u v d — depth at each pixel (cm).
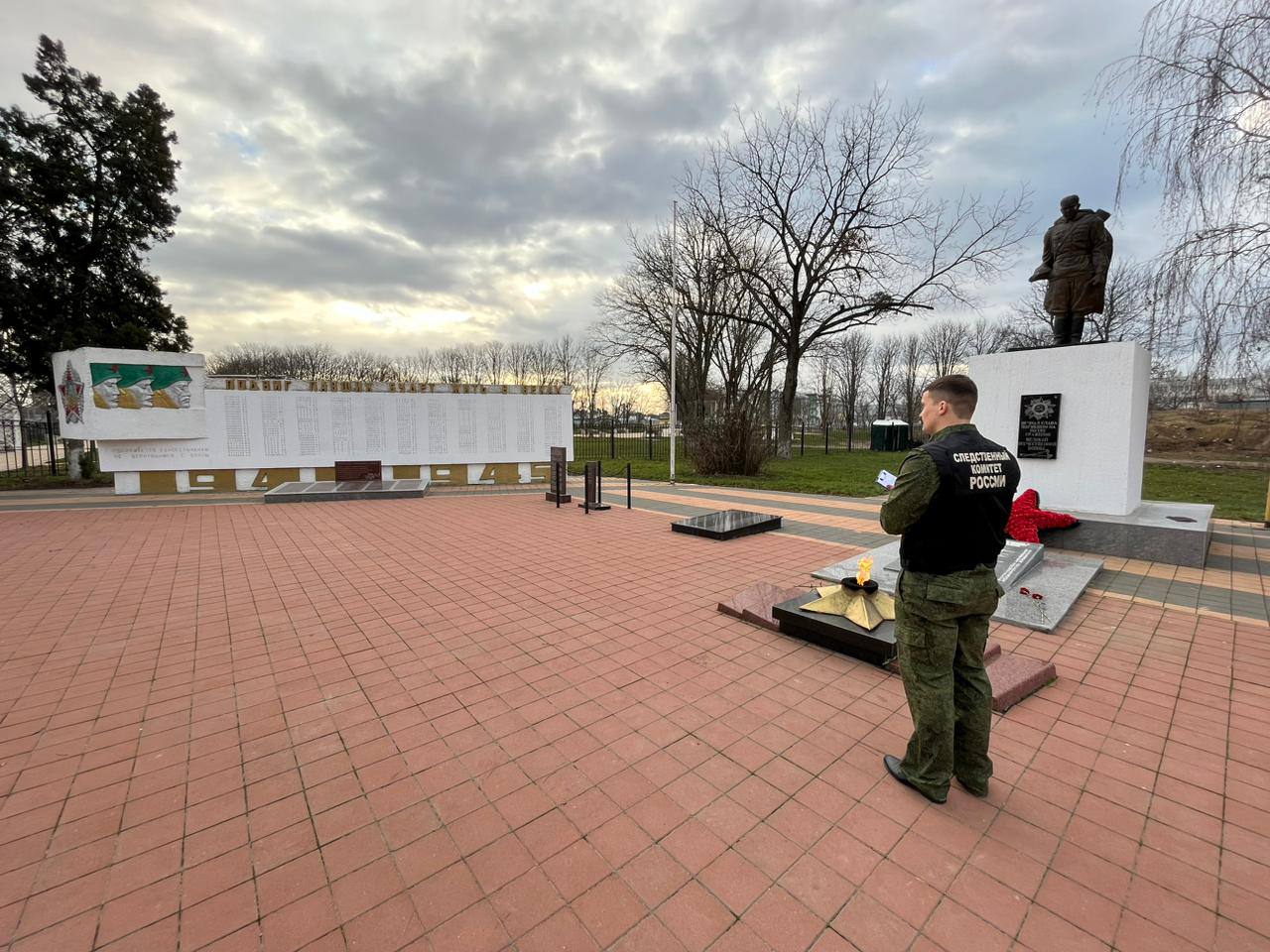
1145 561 675
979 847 239
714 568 686
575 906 210
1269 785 277
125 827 253
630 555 753
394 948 194
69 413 1379
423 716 345
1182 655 425
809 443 4181
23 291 1555
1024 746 312
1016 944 194
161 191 1803
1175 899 212
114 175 1708
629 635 472
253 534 900
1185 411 2666
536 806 265
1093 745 313
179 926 203
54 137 1602
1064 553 713
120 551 777
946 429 262
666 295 2748
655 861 231
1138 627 481
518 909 209
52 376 1672
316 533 909
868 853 235
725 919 204
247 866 230
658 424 3416
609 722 337
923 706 261
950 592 246
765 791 274
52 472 1769
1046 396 761
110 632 484
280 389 1409
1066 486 755
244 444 1396
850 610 438
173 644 458
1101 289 746
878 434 3397
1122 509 719
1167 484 1584
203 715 348
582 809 262
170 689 381
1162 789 275
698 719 340
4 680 395
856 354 4619
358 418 1470
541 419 1620
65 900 213
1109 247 734
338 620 510
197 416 1359
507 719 341
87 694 375
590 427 3291
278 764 299
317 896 215
